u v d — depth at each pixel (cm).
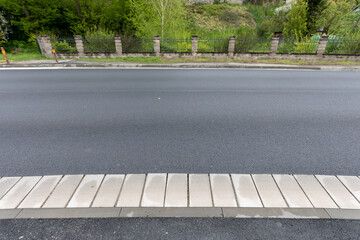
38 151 343
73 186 264
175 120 455
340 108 525
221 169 298
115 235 201
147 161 317
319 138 384
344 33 1680
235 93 637
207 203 237
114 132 404
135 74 894
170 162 314
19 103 552
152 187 262
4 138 381
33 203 237
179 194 250
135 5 1775
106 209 228
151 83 745
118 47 1284
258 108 524
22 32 2111
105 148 351
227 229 207
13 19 1998
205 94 626
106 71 953
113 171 295
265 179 278
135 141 373
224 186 264
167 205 233
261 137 387
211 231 205
